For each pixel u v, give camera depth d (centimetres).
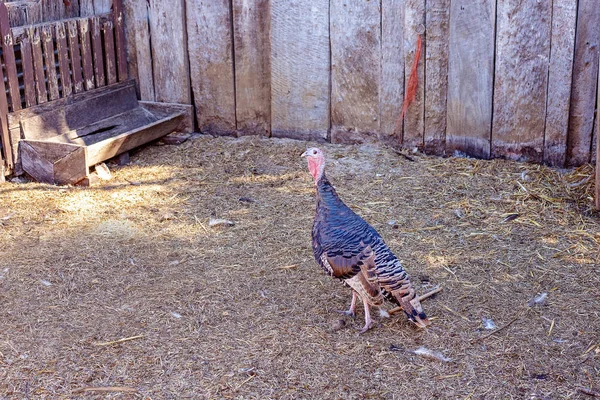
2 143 461
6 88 461
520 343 307
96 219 419
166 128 521
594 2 436
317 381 286
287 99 522
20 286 350
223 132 544
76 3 519
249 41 517
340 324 319
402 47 483
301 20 501
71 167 462
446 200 436
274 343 308
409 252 380
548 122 464
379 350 304
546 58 454
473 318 325
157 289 348
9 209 430
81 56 505
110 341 310
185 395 279
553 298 338
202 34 525
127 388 282
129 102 545
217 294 344
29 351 303
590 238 389
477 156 488
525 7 450
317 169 315
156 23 532
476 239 392
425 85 486
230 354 302
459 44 470
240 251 383
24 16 477
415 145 502
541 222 408
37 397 278
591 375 288
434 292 342
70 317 326
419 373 290
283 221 416
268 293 345
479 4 459
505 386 283
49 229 407
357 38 492
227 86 531
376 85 497
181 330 317
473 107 479
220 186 464
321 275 360
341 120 514
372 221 412
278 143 522
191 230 407
